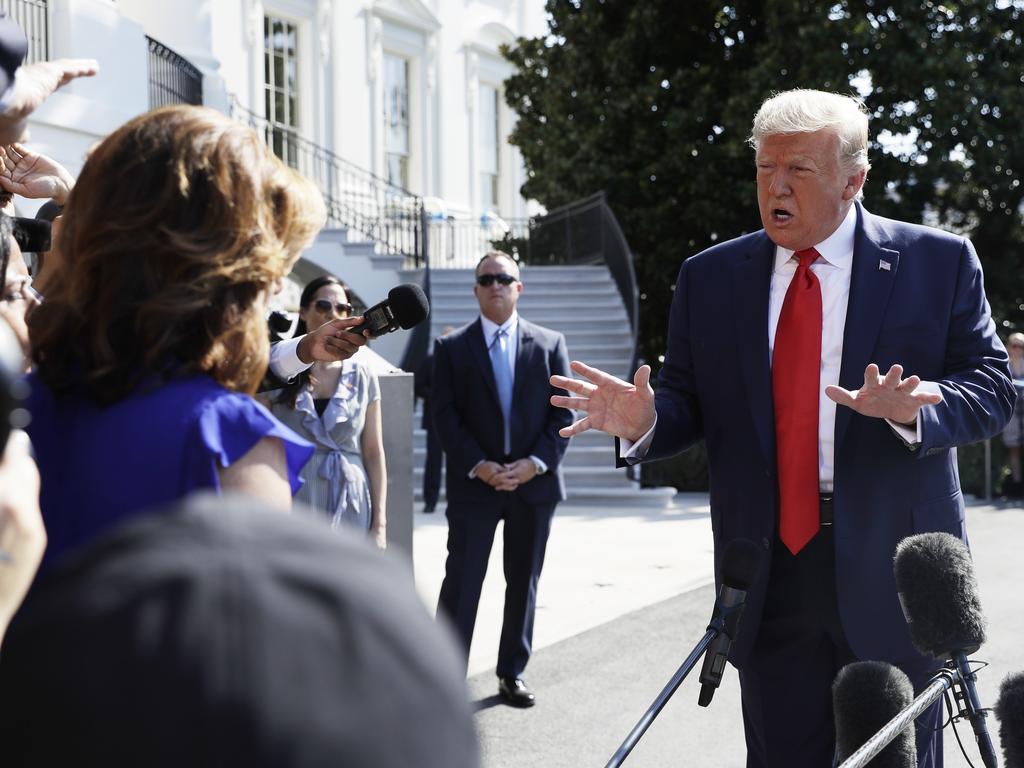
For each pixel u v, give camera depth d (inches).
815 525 113.5
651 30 743.1
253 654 18.8
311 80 808.9
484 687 228.4
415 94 919.0
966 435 107.2
